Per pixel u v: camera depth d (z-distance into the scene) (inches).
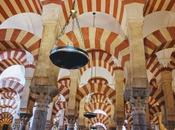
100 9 278.8
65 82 466.3
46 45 225.5
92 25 325.1
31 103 341.7
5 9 277.4
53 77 223.1
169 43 307.6
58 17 238.5
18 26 325.4
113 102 474.0
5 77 501.7
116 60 353.1
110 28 320.5
